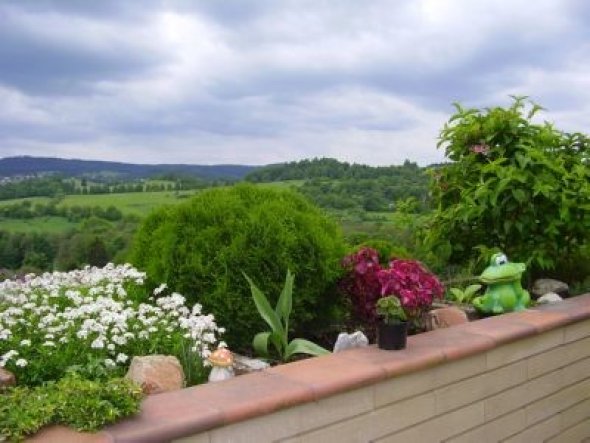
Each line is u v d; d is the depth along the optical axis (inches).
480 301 159.5
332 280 146.3
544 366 141.6
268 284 135.4
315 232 144.5
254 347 129.5
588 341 156.3
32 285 138.7
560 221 175.0
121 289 130.7
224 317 134.1
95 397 77.1
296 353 131.5
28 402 77.2
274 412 88.6
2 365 98.4
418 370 109.7
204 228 140.4
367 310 141.2
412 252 193.5
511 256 184.5
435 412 115.0
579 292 187.8
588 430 157.6
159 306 130.0
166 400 85.7
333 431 97.3
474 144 185.5
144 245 152.5
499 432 130.0
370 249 146.8
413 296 128.0
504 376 130.4
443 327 144.4
